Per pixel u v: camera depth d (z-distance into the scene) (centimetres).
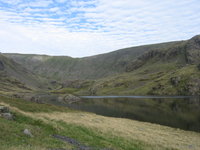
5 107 2981
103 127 4228
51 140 2109
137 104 13525
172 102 14212
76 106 12706
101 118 6247
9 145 1495
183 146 3569
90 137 2955
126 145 2959
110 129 4144
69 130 3078
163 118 7900
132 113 9431
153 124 6269
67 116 5156
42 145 1780
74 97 18238
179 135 4725
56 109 6297
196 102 13825
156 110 10225
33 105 5591
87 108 11612
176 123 6888
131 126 5297
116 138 3347
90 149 2205
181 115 8500
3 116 2684
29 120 2952
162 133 4712
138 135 3984
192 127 6216
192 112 9231
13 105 4553
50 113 5044
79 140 2595
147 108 11188
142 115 8756
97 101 16788
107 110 10669
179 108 10738
